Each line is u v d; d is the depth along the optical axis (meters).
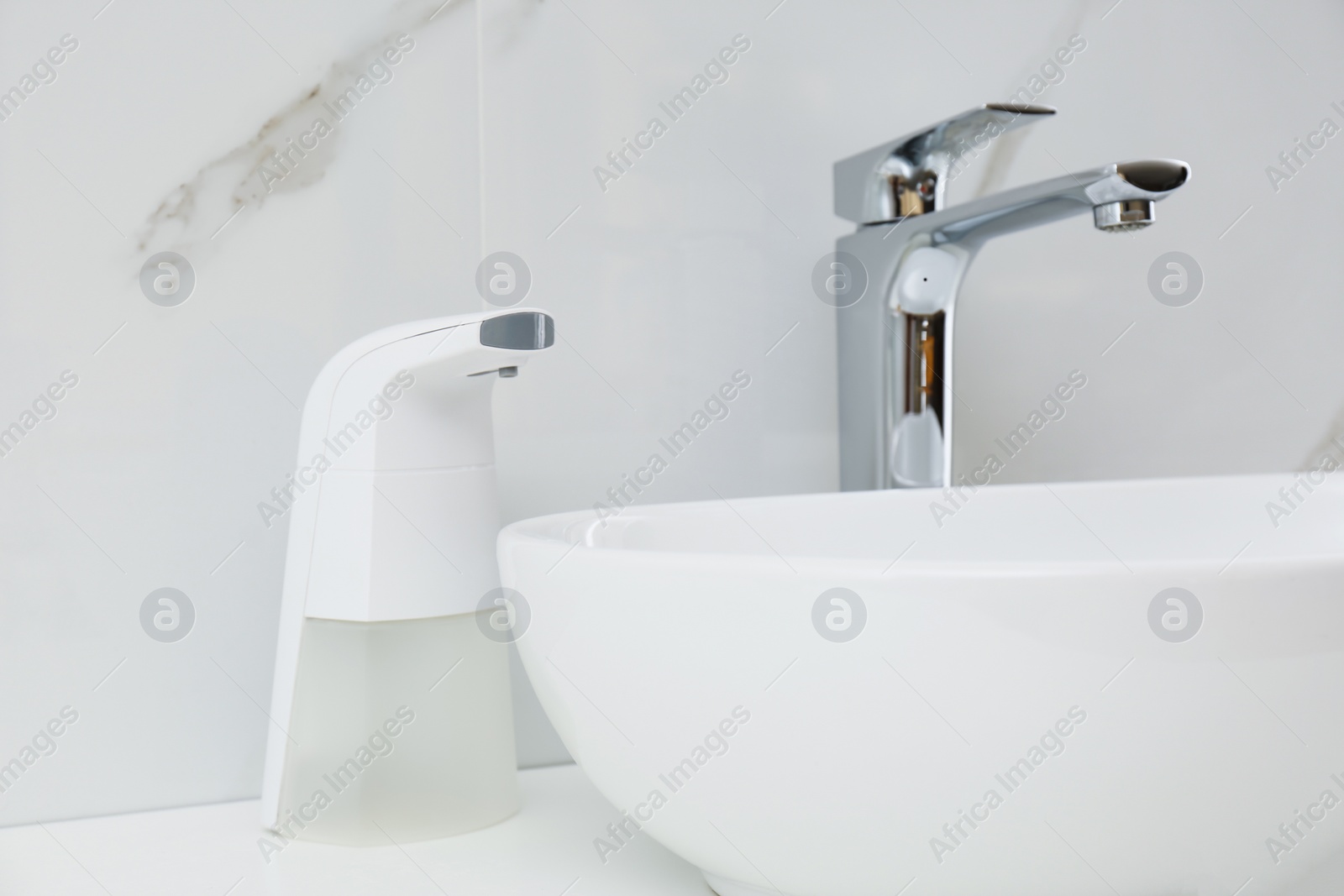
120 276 0.55
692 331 0.65
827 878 0.35
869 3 0.69
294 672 0.49
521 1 0.62
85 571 0.55
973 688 0.30
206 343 0.56
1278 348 0.79
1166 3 0.76
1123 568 0.30
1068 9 0.74
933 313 0.62
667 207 0.65
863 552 0.58
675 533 0.53
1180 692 0.30
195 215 0.56
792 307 0.67
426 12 0.60
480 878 0.44
